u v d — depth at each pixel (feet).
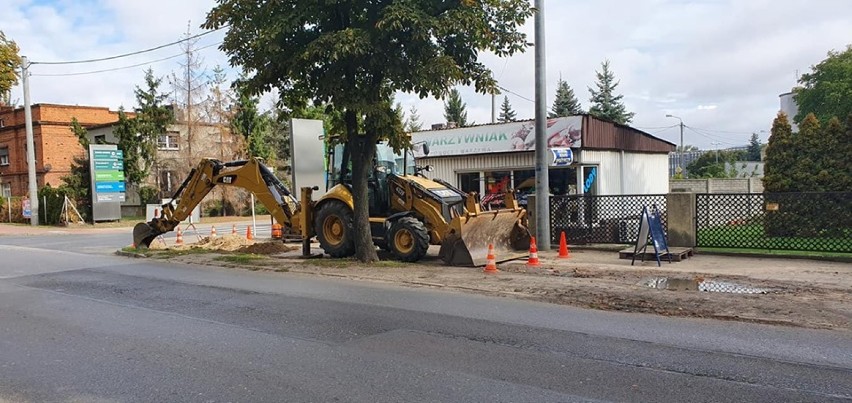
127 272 41.37
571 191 67.36
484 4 37.42
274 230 64.44
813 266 37.19
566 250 43.91
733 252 41.98
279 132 144.77
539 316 25.52
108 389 17.10
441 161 76.64
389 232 43.01
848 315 24.52
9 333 23.95
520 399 15.78
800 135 53.36
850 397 15.78
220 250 53.83
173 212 54.65
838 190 51.13
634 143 75.72
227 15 38.17
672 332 22.53
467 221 40.16
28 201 109.91
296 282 35.63
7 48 78.79
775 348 20.29
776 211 41.52
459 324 24.18
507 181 71.77
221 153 119.96
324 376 17.89
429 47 37.04
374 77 39.09
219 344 21.71
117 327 24.64
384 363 19.08
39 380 18.01
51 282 37.27
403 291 32.04
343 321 24.94
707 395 15.97
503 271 37.40
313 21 37.70
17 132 135.64
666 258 40.88
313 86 40.14
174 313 27.22
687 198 44.11
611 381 17.12
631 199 46.83
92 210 104.42
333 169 48.47
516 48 38.81
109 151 105.19
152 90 119.03
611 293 29.76
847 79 91.50
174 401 16.05
